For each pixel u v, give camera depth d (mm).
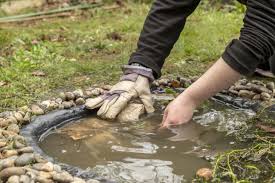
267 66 2656
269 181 1674
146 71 2242
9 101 2293
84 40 3445
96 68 2797
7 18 4078
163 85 2555
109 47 3248
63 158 1842
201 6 4375
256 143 1961
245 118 2205
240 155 1844
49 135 2049
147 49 2252
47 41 3400
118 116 2182
